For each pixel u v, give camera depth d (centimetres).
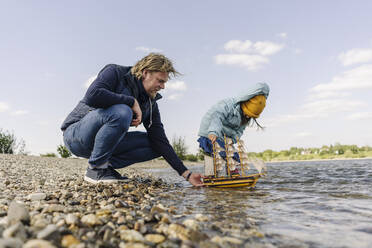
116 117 271
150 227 156
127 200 236
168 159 355
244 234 147
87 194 254
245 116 421
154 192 305
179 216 186
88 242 122
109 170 323
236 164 389
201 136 412
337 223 166
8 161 705
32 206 194
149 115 336
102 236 135
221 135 401
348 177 458
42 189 294
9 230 116
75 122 312
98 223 152
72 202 215
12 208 146
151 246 125
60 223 142
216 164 381
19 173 472
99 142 286
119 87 292
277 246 129
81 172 592
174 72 301
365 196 261
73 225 142
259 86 391
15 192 269
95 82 275
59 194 248
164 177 589
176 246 125
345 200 242
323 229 154
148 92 305
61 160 1027
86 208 201
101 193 261
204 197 268
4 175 426
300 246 128
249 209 209
